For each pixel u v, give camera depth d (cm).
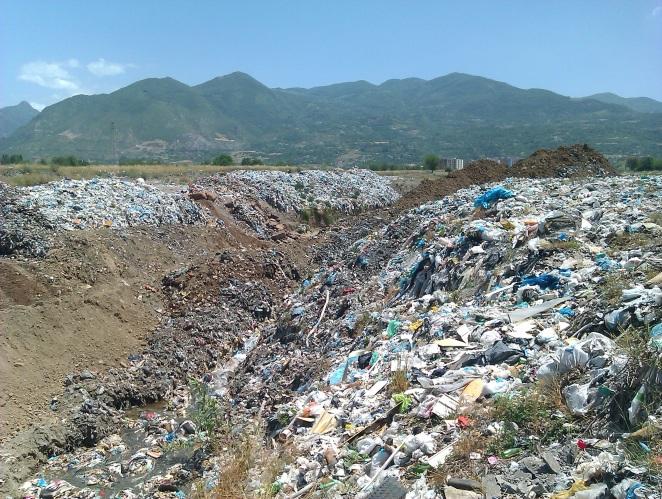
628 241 1180
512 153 15388
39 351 1395
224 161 5841
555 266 1130
